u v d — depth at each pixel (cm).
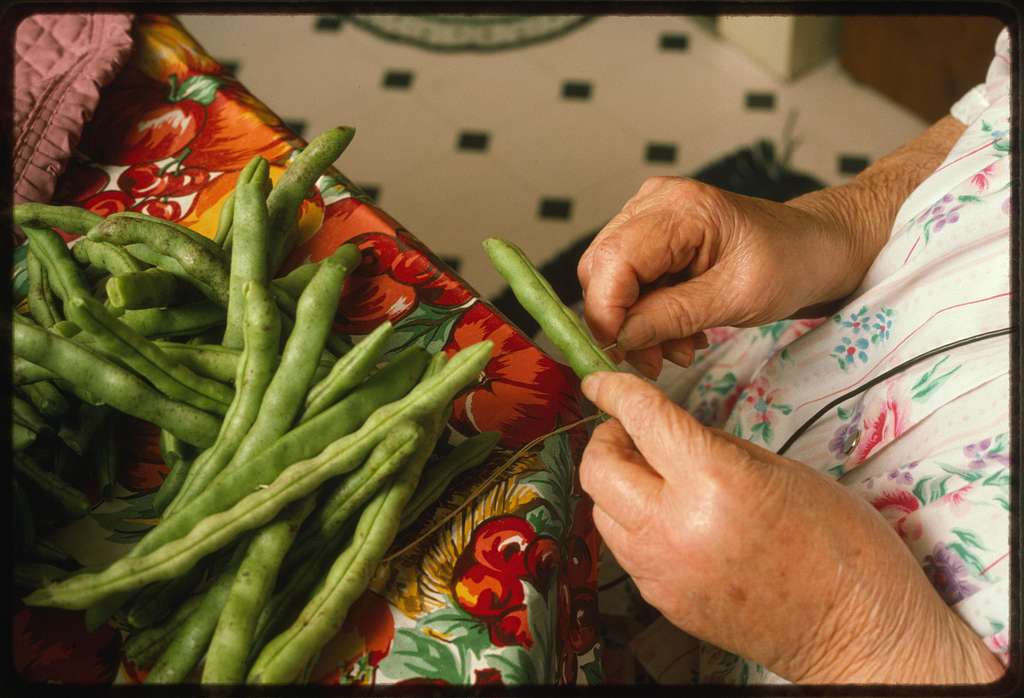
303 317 66
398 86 233
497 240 80
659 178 92
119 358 65
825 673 70
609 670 108
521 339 84
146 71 106
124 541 71
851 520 67
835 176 214
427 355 71
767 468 66
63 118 96
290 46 241
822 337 97
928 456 80
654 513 67
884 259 96
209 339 77
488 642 67
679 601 69
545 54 238
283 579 65
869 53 219
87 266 80
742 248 89
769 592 66
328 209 92
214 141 100
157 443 77
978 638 72
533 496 73
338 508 64
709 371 119
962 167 90
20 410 69
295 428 65
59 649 66
